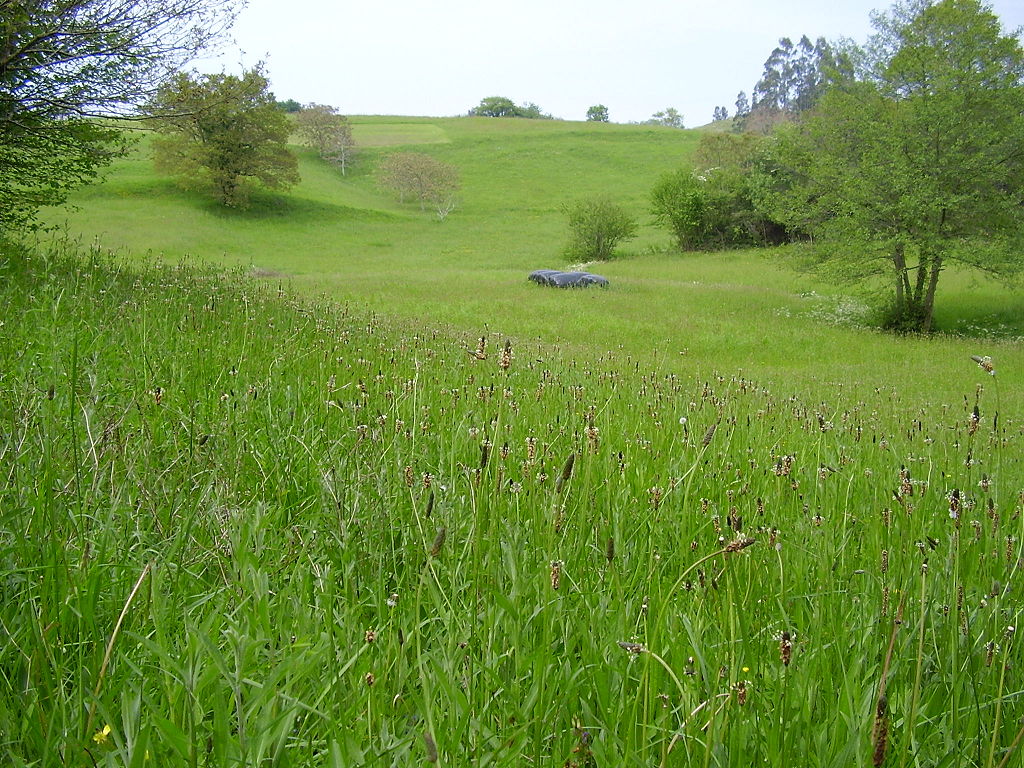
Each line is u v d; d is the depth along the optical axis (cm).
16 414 339
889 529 355
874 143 2664
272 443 399
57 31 1184
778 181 4838
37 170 1415
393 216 6988
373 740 183
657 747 199
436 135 11112
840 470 455
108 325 668
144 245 4622
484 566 263
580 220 4978
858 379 1708
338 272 4259
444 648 221
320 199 7150
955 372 1870
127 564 250
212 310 866
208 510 301
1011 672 241
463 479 352
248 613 223
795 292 3509
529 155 9781
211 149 6000
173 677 195
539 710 191
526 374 848
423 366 722
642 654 219
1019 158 2591
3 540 254
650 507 355
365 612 263
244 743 163
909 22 2762
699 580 267
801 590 285
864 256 2739
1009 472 570
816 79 14050
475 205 7662
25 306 705
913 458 558
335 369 677
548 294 3116
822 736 205
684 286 3525
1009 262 2539
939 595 290
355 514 311
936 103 2503
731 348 2250
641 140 10619
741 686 201
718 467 458
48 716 188
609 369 1137
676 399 734
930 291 2730
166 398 468
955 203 2498
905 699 221
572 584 269
